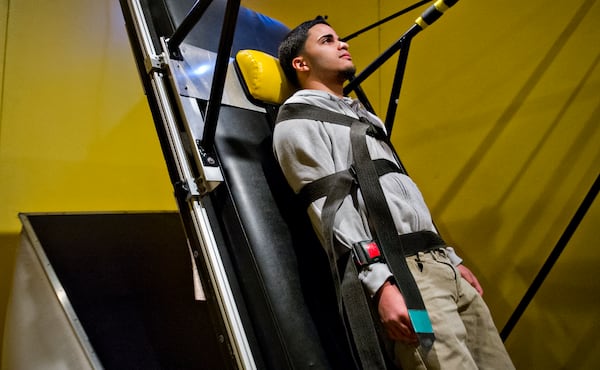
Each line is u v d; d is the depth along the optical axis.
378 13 2.34
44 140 1.81
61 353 1.28
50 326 1.31
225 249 1.00
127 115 2.06
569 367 1.62
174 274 1.68
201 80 1.21
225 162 1.08
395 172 1.09
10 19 1.80
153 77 1.14
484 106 1.93
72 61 1.94
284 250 1.03
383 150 1.15
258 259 0.98
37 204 1.75
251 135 1.20
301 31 1.34
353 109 1.23
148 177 2.06
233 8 0.92
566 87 1.73
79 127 1.91
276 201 1.11
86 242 1.56
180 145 1.08
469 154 1.95
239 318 0.95
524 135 1.81
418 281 0.93
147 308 1.51
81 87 1.95
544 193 1.73
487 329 1.04
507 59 1.89
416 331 0.82
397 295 0.86
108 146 1.97
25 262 1.39
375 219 0.93
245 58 1.33
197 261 1.02
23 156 1.75
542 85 1.79
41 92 1.83
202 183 1.04
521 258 1.76
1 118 1.72
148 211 1.83
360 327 0.86
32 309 1.33
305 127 1.04
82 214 1.63
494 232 1.84
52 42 1.90
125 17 1.25
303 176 0.99
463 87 2.00
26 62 1.81
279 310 0.94
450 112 2.03
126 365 1.33
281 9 2.69
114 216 1.71
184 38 1.20
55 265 1.43
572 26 1.74
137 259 1.63
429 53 2.13
